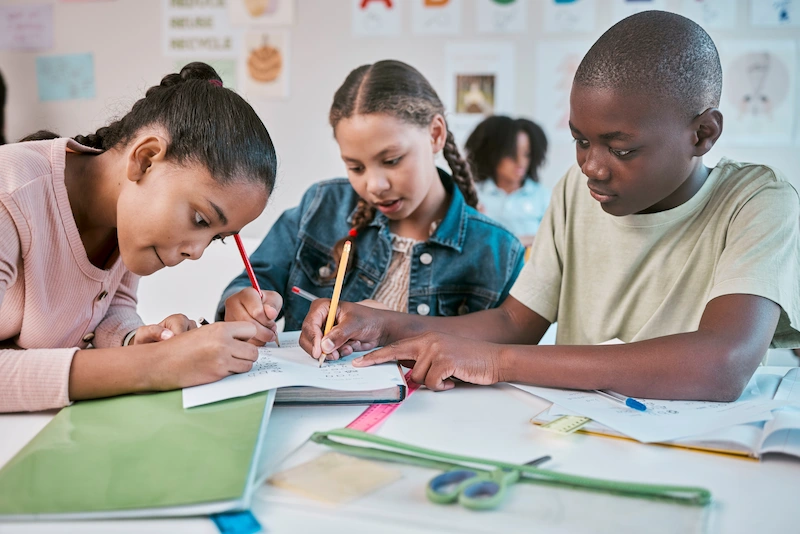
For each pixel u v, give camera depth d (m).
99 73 2.44
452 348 0.81
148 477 0.53
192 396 0.70
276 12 2.37
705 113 0.86
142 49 2.42
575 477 0.54
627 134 0.83
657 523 0.49
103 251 0.96
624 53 0.83
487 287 1.36
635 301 1.06
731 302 0.84
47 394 0.70
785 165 2.28
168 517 0.50
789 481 0.57
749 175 0.99
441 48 2.35
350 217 1.43
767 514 0.51
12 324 0.90
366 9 2.35
